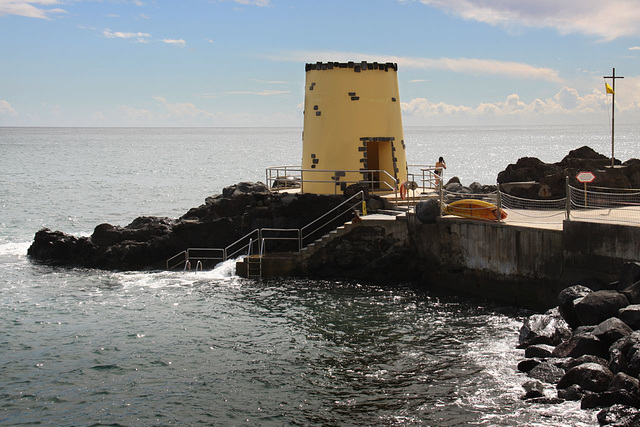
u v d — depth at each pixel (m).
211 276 32.53
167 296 29.31
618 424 15.32
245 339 23.62
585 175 27.17
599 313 20.14
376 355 21.77
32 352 22.84
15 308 27.95
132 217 58.00
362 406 18.33
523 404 17.78
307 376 20.34
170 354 22.42
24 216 57.03
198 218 36.16
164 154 174.75
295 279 31.62
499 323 24.50
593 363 17.98
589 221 23.97
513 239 26.34
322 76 38.44
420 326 24.42
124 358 22.17
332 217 34.53
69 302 28.73
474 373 19.98
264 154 174.12
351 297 28.44
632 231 22.47
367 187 35.03
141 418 18.03
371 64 38.31
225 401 18.89
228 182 91.81
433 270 30.12
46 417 18.17
